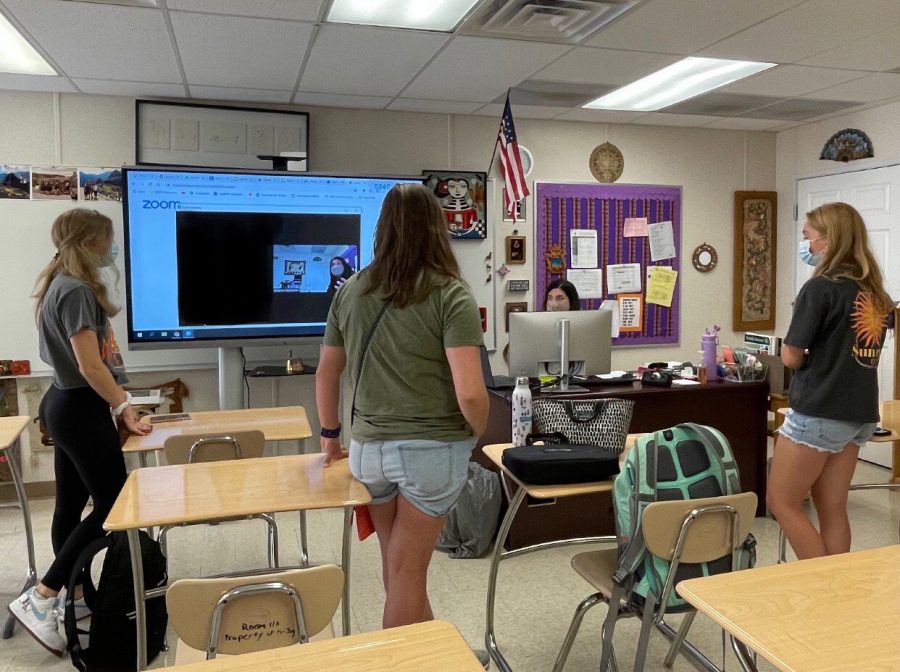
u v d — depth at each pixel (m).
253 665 1.16
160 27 3.13
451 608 2.87
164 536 2.86
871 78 4.08
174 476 2.06
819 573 1.41
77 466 2.57
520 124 5.07
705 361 3.66
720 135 5.56
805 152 5.45
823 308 2.39
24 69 3.73
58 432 2.54
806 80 4.12
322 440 2.15
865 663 1.10
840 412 2.41
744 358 3.71
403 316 1.81
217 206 4.13
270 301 4.26
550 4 2.94
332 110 4.63
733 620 1.23
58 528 2.76
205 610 1.46
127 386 4.39
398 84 4.09
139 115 4.23
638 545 1.92
